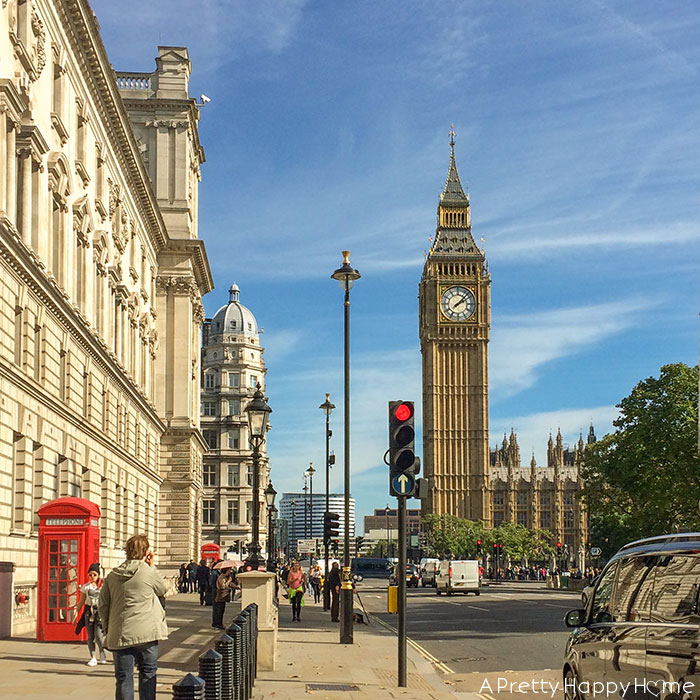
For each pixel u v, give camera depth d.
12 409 34.28
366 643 34.66
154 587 13.59
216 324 171.12
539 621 47.72
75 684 19.67
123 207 61.53
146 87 85.44
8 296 33.66
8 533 33.88
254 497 33.50
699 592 10.77
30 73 37.47
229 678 12.89
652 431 69.25
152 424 76.00
